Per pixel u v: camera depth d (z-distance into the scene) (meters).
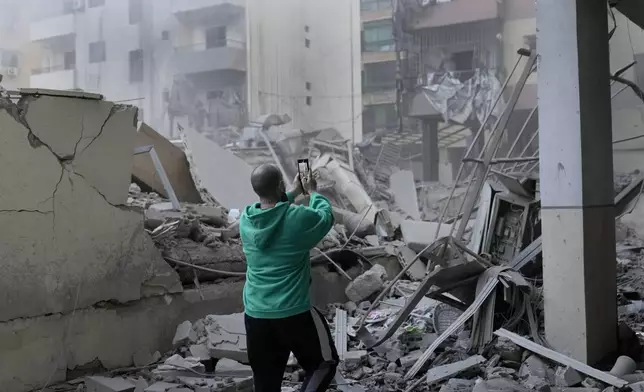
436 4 20.06
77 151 4.40
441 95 19.88
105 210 4.59
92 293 4.45
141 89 24.25
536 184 6.47
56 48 24.73
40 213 4.12
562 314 4.59
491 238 6.29
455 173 20.00
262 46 24.52
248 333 2.96
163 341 5.00
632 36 15.65
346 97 24.08
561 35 4.59
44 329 4.12
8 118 3.96
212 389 4.05
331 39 24.38
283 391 4.10
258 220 2.91
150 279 4.93
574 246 4.52
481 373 4.45
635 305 6.65
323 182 14.60
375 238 9.09
